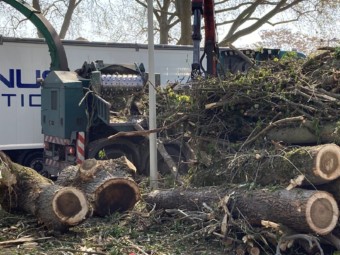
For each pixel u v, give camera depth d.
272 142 7.37
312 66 8.36
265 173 7.15
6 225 8.42
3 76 14.06
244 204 6.95
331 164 6.60
